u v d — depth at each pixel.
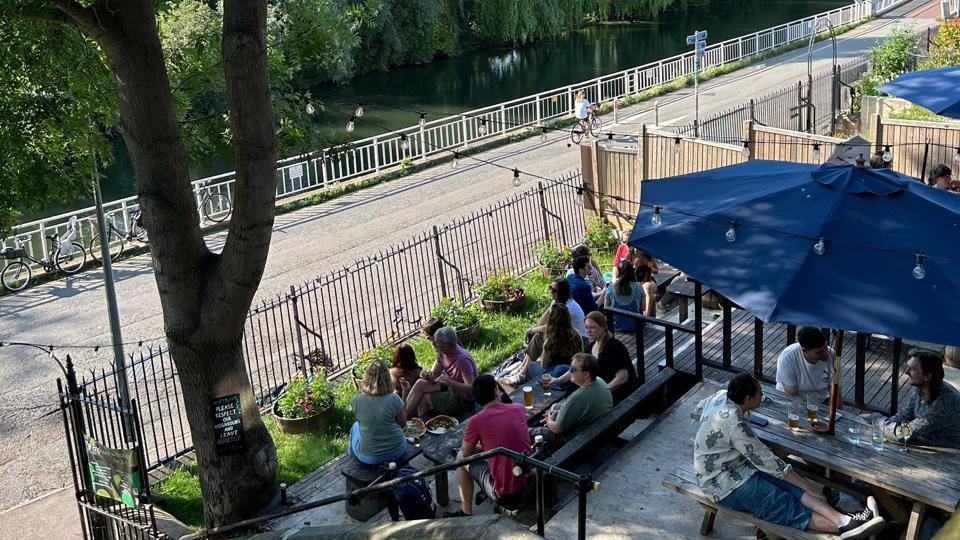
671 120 31.09
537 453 7.89
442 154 28.34
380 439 8.80
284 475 10.81
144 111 8.71
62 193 11.42
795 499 6.52
